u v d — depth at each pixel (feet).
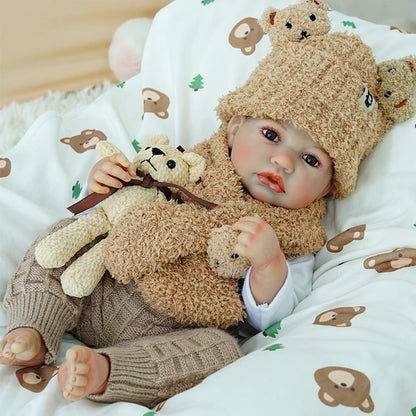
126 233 3.19
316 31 3.63
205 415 2.30
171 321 3.29
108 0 5.82
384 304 2.97
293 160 3.40
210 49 4.65
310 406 2.35
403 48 4.21
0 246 3.64
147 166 3.44
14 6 5.57
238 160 3.54
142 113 4.88
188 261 3.30
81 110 4.83
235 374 2.52
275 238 3.11
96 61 6.04
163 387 2.75
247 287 3.24
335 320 2.95
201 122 4.51
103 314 3.30
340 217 3.84
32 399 2.72
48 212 3.89
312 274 3.69
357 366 2.54
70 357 2.51
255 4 4.73
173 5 4.90
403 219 3.53
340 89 3.42
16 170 4.11
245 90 3.67
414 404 2.55
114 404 2.64
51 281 3.14
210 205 3.40
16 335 2.86
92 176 3.35
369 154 3.86
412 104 3.75
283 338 2.88
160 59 4.86
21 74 5.81
